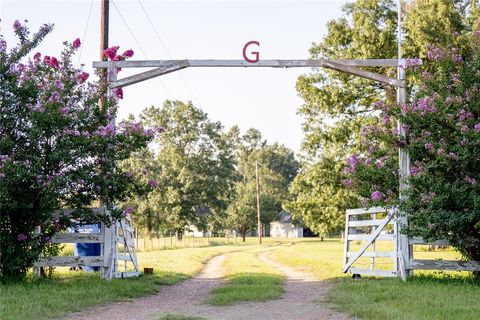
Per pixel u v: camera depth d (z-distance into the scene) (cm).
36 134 1222
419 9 2989
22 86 1250
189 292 1298
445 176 1341
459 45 2775
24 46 1288
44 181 1225
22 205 1221
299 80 3356
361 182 1491
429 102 1360
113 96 1380
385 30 3081
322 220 3641
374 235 1507
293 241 7494
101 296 1112
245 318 898
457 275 1455
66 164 1281
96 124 1330
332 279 1516
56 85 1258
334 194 3422
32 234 1281
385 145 1463
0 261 1224
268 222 8125
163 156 6462
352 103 3253
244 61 1467
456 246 1348
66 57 1341
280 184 10494
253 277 1552
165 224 5938
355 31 3184
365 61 1480
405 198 1385
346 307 985
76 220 1390
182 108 6700
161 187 5956
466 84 1359
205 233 8000
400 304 983
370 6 3198
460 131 1316
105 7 1700
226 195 6788
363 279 1472
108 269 1406
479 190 1268
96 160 1322
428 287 1212
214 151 6825
